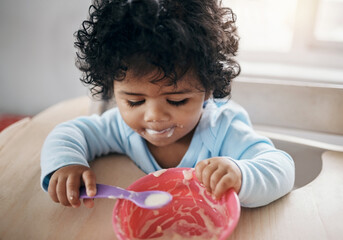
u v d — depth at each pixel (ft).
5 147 2.30
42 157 2.01
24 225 1.63
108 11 1.86
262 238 1.53
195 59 1.77
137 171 2.12
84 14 4.35
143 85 1.74
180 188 1.77
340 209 1.72
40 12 4.47
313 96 2.48
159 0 1.77
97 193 1.60
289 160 2.00
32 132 2.53
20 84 5.20
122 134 2.43
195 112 1.97
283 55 4.39
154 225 1.65
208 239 1.55
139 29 1.66
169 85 1.73
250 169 1.74
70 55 4.75
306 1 4.03
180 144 2.46
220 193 1.56
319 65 4.29
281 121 2.64
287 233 1.56
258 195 1.68
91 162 2.23
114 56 1.74
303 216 1.67
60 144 2.06
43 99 5.29
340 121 2.45
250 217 1.67
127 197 1.53
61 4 4.34
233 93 2.69
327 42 4.19
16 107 5.47
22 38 4.73
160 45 1.64
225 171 1.63
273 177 1.77
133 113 1.95
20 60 4.95
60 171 1.82
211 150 2.29
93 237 1.56
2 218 1.67
